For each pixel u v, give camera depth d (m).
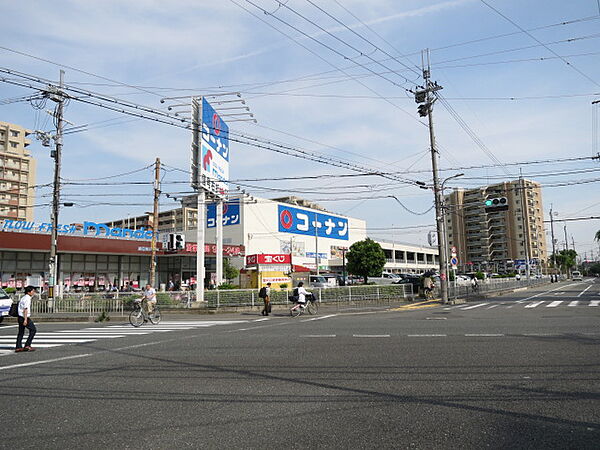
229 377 7.27
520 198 98.31
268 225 58.16
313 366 7.98
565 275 106.19
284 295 25.47
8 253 33.09
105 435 4.64
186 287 39.81
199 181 25.47
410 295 29.88
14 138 77.31
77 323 19.41
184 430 4.74
